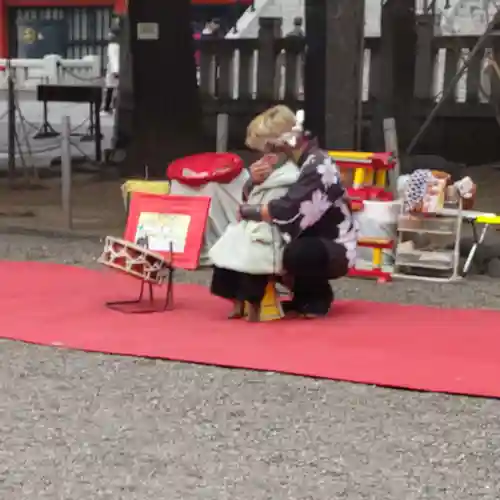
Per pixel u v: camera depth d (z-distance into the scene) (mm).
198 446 4562
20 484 4133
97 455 4453
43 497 4000
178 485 4117
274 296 6988
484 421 4902
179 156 17641
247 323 6855
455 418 4941
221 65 20141
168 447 4551
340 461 4387
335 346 6199
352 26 11812
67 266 9234
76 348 6148
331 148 11992
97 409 5074
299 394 5289
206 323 6848
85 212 13445
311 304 7070
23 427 4816
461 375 5555
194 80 18094
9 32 45406
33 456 4441
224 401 5188
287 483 4137
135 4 17422
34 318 6938
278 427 4812
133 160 17766
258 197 6887
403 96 17938
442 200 8633
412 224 8672
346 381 5492
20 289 8047
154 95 17453
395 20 17875
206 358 5891
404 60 17891
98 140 20656
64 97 21547
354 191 8898
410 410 5051
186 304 7551
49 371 5711
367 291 8250
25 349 6160
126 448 4543
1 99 34094
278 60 19797
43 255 9938
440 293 8203
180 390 5367
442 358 5922
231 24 30375
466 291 8289
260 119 6887
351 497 3998
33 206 14094
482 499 3998
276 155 6875
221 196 9031
